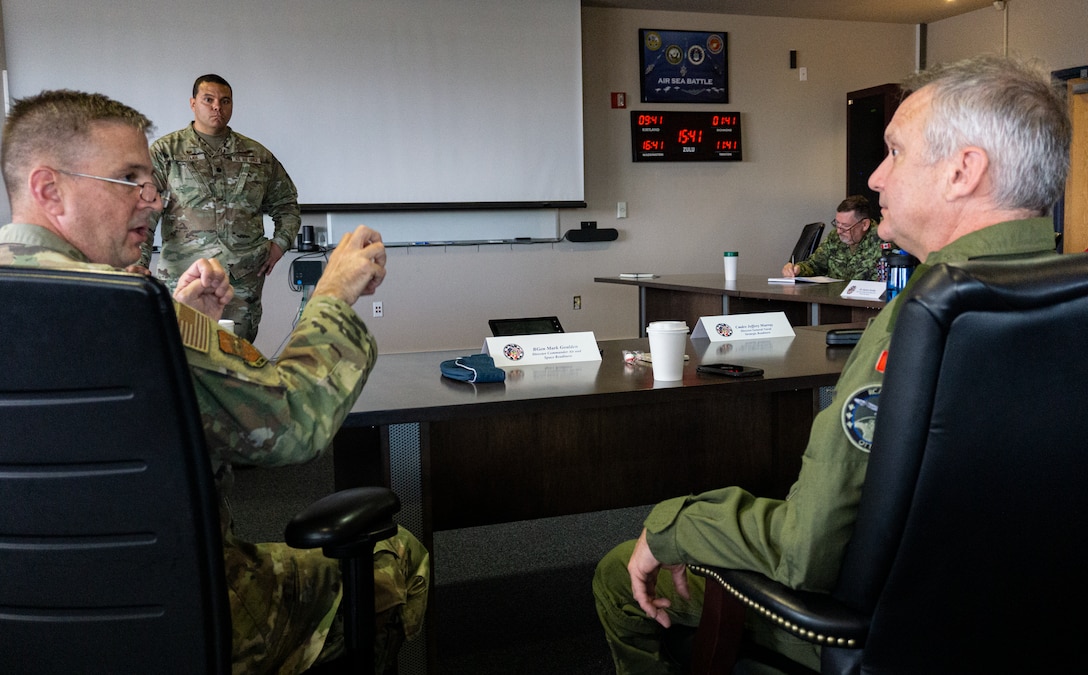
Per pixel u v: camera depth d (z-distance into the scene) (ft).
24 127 3.28
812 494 2.82
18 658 2.67
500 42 21.25
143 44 18.86
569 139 21.99
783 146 24.66
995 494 2.42
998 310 2.27
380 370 6.12
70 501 2.48
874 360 2.90
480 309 22.30
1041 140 3.00
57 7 18.26
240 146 13.20
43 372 2.35
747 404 6.61
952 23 24.66
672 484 6.48
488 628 7.12
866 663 2.71
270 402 3.01
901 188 3.30
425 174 21.03
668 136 23.39
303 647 3.60
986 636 2.67
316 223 20.63
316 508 3.36
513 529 9.84
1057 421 2.39
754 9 23.36
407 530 4.66
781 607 2.83
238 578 3.48
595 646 6.74
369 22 20.30
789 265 16.67
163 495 2.47
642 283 17.10
